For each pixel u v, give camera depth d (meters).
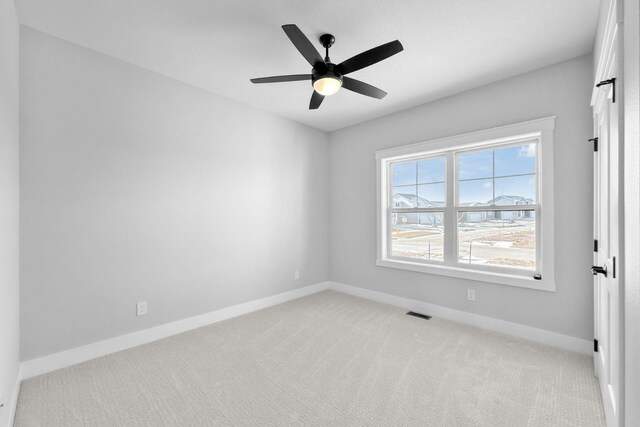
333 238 4.45
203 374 2.14
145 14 1.99
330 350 2.50
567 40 2.24
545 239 2.58
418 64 2.59
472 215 3.16
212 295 3.15
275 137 3.79
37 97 2.13
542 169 2.60
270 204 3.73
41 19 2.02
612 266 1.48
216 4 1.90
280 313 3.42
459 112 3.13
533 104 2.67
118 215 2.52
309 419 1.68
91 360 2.34
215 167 3.18
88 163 2.36
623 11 1.14
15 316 1.89
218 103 3.21
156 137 2.75
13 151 1.83
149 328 2.69
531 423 1.63
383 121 3.83
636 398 0.95
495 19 2.03
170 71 2.74
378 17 2.02
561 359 2.32
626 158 1.08
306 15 2.00
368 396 1.88
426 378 2.07
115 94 2.50
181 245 2.91
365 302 3.84
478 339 2.69
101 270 2.43
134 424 1.64
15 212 1.91
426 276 3.42
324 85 2.08
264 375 2.12
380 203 3.87
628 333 1.06
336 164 4.41
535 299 2.66
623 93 1.15
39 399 1.85
